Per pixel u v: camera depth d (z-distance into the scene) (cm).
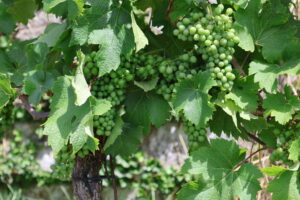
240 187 125
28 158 279
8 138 280
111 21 124
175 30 127
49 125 117
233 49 126
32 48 137
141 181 276
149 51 137
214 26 124
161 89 131
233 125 133
